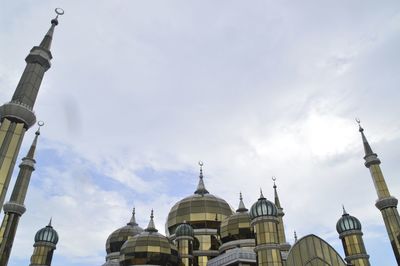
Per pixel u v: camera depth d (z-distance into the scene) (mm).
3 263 40938
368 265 49156
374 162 59750
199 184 75000
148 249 51594
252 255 49156
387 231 54438
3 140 32406
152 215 59562
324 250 45594
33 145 52281
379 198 56844
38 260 51000
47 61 38469
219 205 66562
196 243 60688
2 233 42688
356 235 51594
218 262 51531
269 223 42688
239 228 56219
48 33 40250
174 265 52781
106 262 61812
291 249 43219
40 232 53625
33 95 36094
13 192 46531
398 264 51656
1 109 33938
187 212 65000
